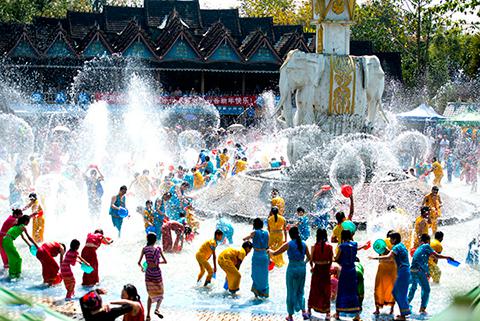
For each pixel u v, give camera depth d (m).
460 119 40.34
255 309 10.99
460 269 13.65
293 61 20.09
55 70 46.72
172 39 47.50
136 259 14.49
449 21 36.19
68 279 11.42
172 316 10.55
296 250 10.31
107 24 54.72
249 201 19.12
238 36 57.09
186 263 14.12
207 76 51.97
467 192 27.39
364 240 15.97
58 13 64.62
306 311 10.71
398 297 10.22
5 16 59.12
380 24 65.50
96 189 18.30
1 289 2.93
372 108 20.77
